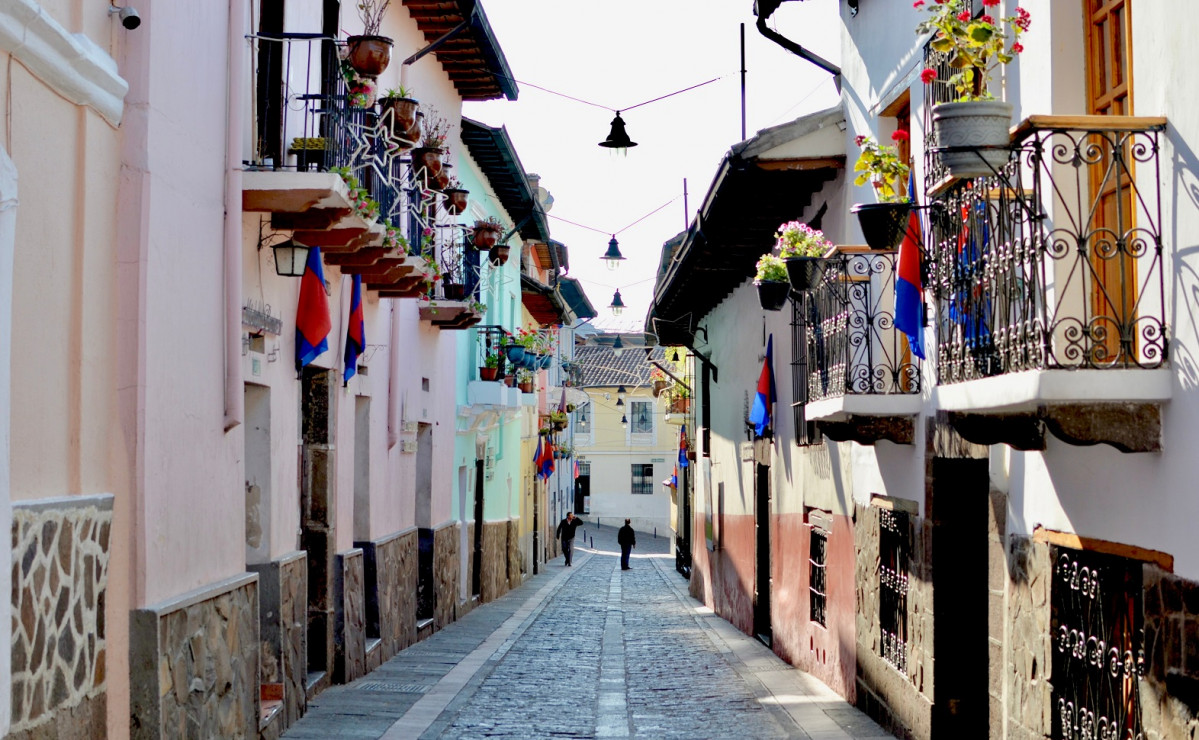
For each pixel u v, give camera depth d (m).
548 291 32.38
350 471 13.59
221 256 8.83
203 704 7.99
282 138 10.45
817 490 13.96
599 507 63.97
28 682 5.70
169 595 7.62
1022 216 6.58
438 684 13.15
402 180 13.36
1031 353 6.07
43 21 5.81
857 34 11.84
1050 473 7.02
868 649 11.56
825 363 11.12
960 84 7.64
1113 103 6.62
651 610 24.52
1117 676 6.19
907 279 8.84
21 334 5.85
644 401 63.84
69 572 6.25
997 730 7.98
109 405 6.99
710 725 11.12
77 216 6.55
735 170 12.61
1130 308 6.24
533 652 16.75
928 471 9.59
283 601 10.54
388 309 15.55
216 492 8.68
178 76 7.80
